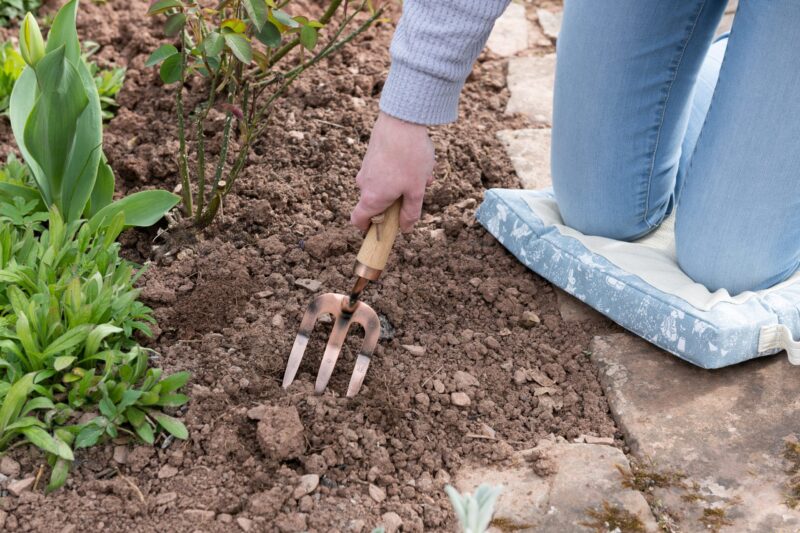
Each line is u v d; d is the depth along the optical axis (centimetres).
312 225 255
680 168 258
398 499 183
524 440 201
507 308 235
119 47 329
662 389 211
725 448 196
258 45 328
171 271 233
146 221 230
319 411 195
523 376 216
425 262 248
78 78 208
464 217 267
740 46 198
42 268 205
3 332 190
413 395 207
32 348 187
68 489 177
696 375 214
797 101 193
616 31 214
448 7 163
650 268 228
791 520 180
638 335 223
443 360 218
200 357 209
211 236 246
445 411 204
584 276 231
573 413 209
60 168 220
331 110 300
